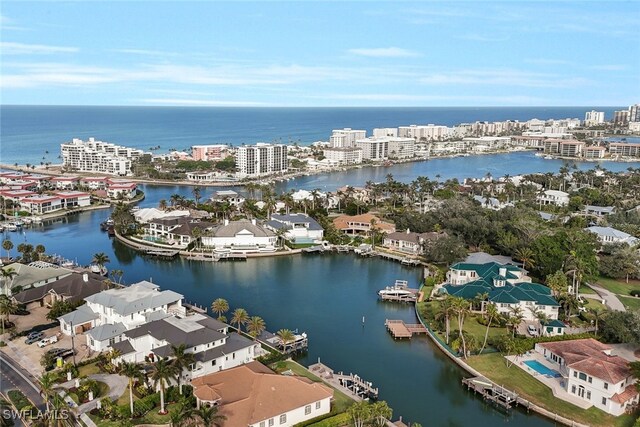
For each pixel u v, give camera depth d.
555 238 168.25
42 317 130.38
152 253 196.38
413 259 190.75
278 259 196.50
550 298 133.50
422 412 93.94
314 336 125.94
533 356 111.75
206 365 99.06
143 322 116.69
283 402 85.00
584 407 92.25
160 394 89.88
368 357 115.25
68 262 179.38
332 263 191.38
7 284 137.62
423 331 127.88
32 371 101.25
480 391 98.62
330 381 100.75
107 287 141.12
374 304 148.75
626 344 117.56
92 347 111.50
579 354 101.38
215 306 128.00
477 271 155.25
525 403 93.94
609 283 164.50
